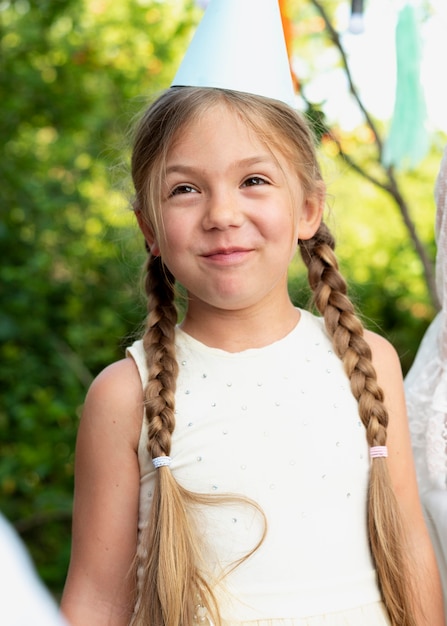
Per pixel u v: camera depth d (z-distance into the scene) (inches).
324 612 72.3
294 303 114.7
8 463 171.5
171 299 82.4
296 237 78.0
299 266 104.0
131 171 81.8
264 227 74.2
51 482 177.8
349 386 78.4
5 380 178.4
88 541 76.5
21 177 180.1
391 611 74.5
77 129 189.3
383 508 75.3
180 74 79.7
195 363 78.1
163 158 75.2
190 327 80.0
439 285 84.3
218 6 79.3
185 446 74.7
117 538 76.0
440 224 82.7
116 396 76.7
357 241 221.5
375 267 212.4
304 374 78.0
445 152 81.4
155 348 78.2
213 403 76.0
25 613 31.7
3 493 177.9
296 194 77.6
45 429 175.5
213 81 76.9
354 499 75.5
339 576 73.5
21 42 183.8
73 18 190.9
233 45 77.8
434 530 81.9
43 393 175.8
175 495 72.8
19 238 180.9
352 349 79.6
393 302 206.4
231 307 75.8
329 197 93.0
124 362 79.0
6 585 31.6
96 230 186.1
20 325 176.9
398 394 80.9
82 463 77.7
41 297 178.5
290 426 75.5
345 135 166.4
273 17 80.7
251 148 74.2
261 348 78.4
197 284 74.9
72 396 174.7
